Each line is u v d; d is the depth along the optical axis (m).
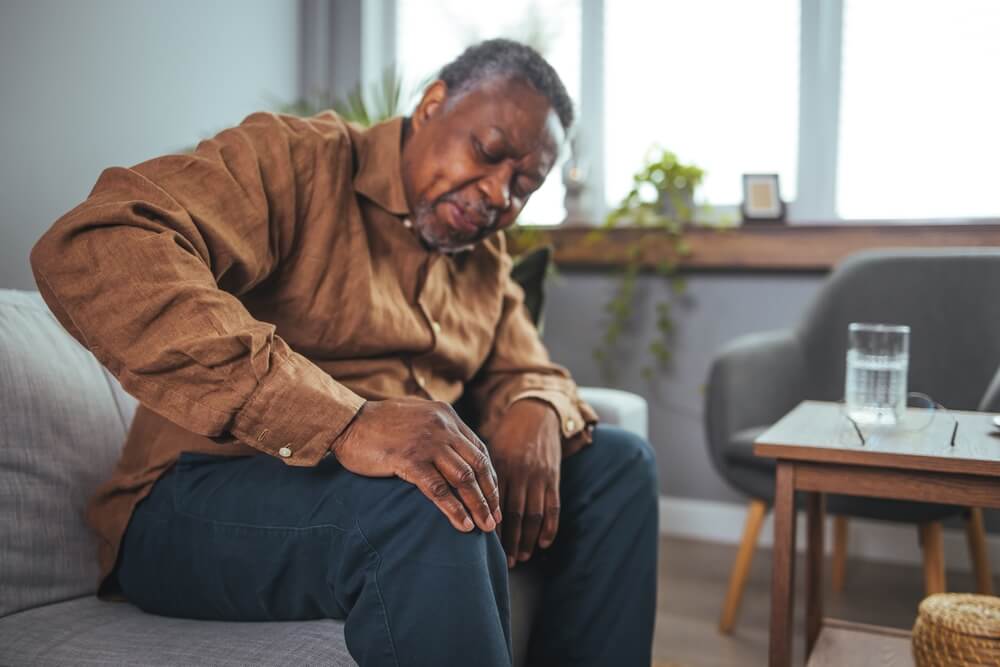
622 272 2.87
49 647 0.93
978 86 2.61
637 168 2.97
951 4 2.63
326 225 1.15
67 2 2.07
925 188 2.67
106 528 1.10
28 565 1.07
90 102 2.15
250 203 1.05
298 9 3.03
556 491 1.17
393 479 0.87
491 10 3.11
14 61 1.94
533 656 1.29
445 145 1.19
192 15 2.50
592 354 2.94
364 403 0.90
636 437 1.36
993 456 1.13
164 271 0.88
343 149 1.21
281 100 2.95
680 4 2.90
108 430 1.24
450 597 0.84
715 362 2.09
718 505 2.81
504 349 1.45
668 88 2.93
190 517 1.01
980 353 2.20
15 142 1.95
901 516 1.82
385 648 0.86
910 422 1.39
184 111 2.47
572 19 3.03
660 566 2.52
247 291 1.11
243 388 0.85
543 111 1.19
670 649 1.91
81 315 0.88
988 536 2.48
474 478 0.86
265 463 1.01
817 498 1.51
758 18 2.82
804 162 2.78
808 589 1.51
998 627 1.06
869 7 2.70
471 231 1.22
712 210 2.87
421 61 3.17
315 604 0.97
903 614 2.13
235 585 0.98
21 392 1.12
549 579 1.28
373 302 1.18
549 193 3.00
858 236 2.57
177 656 0.89
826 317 2.33
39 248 0.90
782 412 2.20
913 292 2.28
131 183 0.97
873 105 2.71
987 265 2.23
